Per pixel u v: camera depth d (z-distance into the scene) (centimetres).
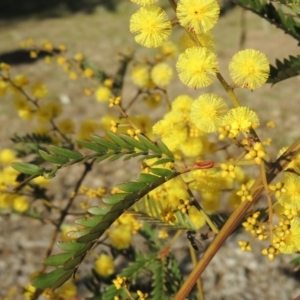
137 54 141
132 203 15
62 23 195
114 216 14
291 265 62
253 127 16
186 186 19
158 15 16
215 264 64
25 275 64
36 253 68
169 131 22
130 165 88
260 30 155
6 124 107
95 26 186
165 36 16
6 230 72
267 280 61
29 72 138
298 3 19
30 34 180
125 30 176
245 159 16
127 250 30
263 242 67
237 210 16
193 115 16
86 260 59
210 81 16
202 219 22
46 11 215
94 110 111
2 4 225
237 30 156
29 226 73
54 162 15
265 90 110
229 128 15
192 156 24
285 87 111
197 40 16
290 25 22
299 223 16
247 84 16
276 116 99
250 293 60
